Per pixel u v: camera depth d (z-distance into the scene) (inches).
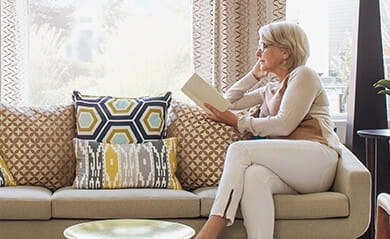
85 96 127.1
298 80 113.2
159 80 151.9
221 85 142.2
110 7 149.9
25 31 144.5
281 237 102.4
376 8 141.8
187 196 105.2
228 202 98.6
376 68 142.0
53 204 102.2
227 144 120.0
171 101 130.0
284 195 104.0
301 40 118.3
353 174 103.7
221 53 141.9
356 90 142.3
